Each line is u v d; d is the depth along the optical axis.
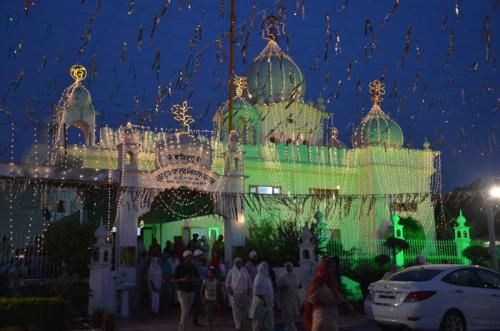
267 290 10.74
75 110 25.09
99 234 14.53
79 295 14.16
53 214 21.06
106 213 19.39
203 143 19.44
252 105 30.89
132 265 16.88
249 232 23.16
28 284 14.40
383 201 28.58
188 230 26.16
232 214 19.42
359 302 16.95
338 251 20.61
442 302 10.41
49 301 11.91
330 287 7.23
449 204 35.62
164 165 18.38
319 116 33.00
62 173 17.39
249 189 26.33
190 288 11.49
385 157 29.80
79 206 20.48
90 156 23.17
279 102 31.42
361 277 17.17
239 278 12.70
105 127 24.09
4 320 11.31
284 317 11.19
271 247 19.89
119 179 17.47
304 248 17.42
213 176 19.31
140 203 17.44
